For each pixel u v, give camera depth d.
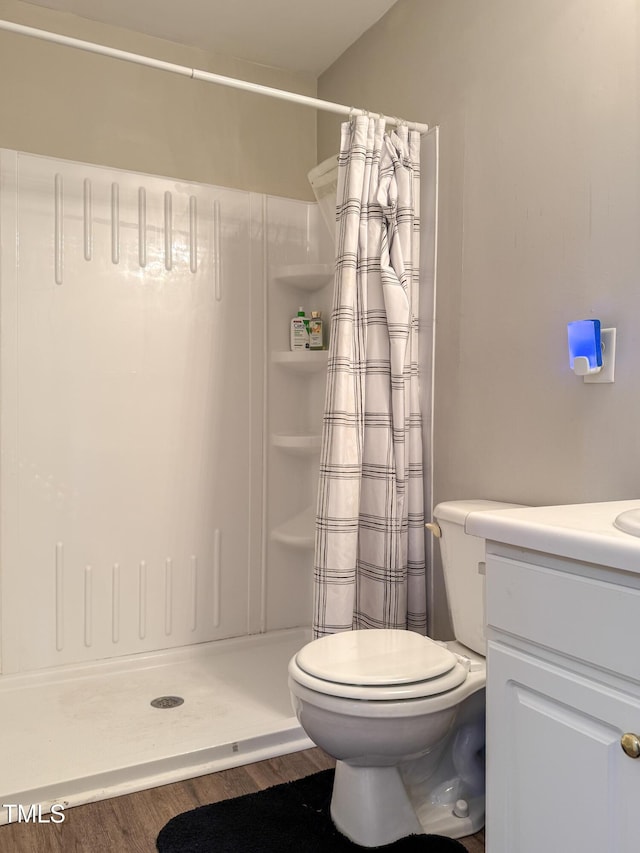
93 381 2.59
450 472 2.21
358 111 2.13
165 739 2.06
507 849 1.21
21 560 2.48
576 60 1.76
